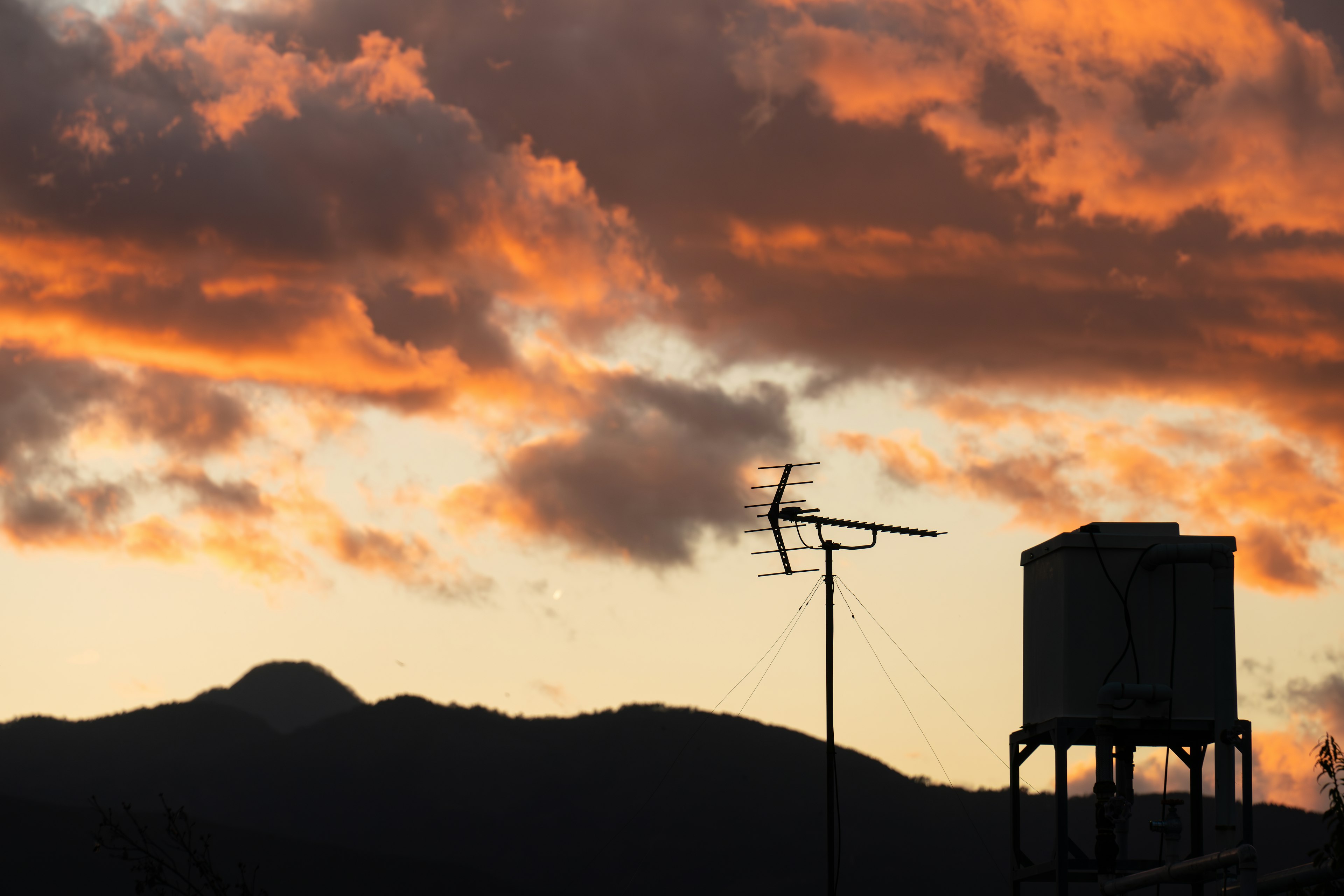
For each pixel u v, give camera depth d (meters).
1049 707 44.34
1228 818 41.88
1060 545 44.44
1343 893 32.94
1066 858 42.56
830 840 62.62
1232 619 43.12
